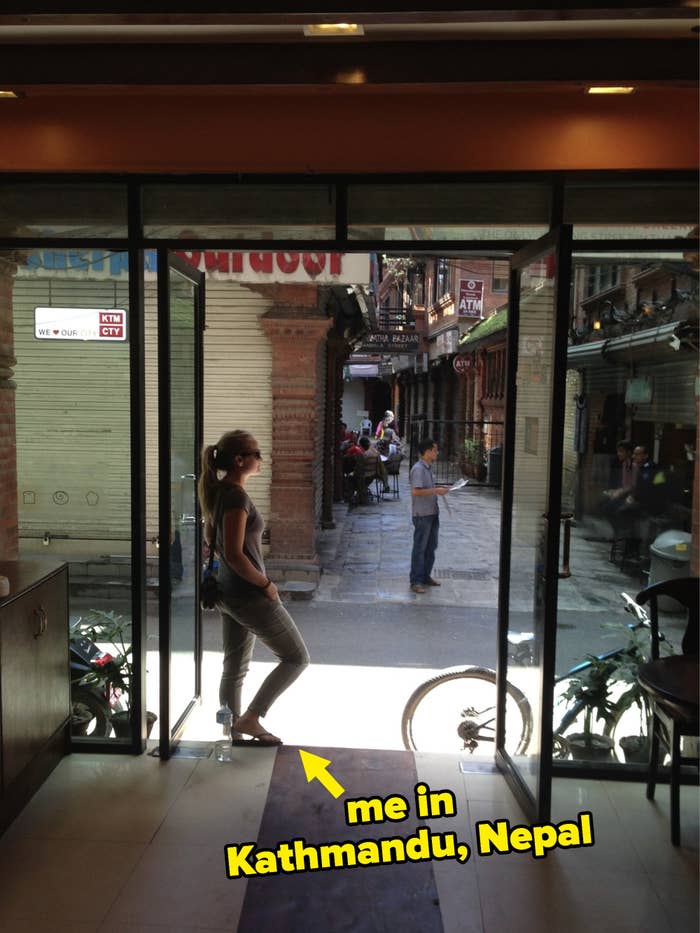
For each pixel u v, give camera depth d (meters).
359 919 2.86
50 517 6.15
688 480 4.39
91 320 5.94
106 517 6.14
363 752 4.14
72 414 6.14
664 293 4.35
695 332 4.34
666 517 4.39
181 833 3.37
